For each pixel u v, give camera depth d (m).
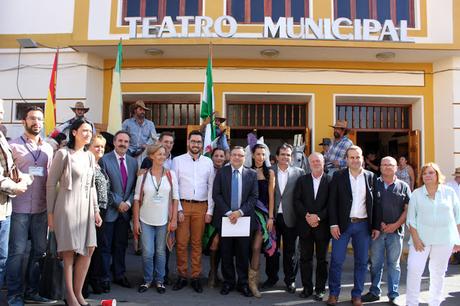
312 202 5.38
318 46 8.64
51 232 4.74
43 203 4.91
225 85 9.52
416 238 4.90
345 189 5.23
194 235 5.73
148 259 5.58
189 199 5.76
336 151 8.44
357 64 9.64
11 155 4.50
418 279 4.90
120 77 8.98
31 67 9.51
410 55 9.20
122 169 5.71
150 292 5.55
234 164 5.55
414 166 9.71
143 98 9.91
